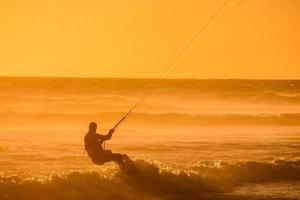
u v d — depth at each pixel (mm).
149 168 50969
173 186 50312
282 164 58750
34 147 78625
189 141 88375
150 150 76312
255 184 54281
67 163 63781
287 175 57406
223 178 53781
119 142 85688
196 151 75562
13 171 57906
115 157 48750
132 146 80438
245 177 55344
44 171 58031
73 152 73500
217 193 50406
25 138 90750
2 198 43656
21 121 122500
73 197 45781
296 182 55406
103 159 48375
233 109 174625
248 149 78312
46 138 91250
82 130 106375
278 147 81000
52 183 46375
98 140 48281
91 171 49281
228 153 73812
